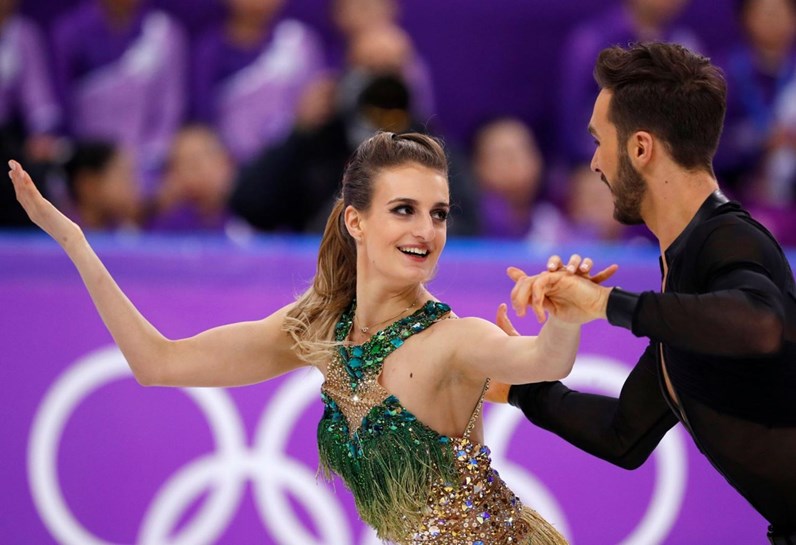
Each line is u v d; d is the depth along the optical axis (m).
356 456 9.78
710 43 25.66
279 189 19.27
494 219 21.02
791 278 8.51
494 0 25.59
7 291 15.76
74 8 24.09
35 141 21.16
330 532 15.74
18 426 15.56
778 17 23.75
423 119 21.95
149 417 15.77
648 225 9.00
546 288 8.09
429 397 9.56
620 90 8.73
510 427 16.09
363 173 9.79
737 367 8.39
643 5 23.94
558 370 8.62
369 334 9.93
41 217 10.05
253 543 15.64
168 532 15.62
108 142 19.39
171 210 19.95
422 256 9.64
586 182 21.27
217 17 24.20
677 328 7.72
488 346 9.13
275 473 15.74
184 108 23.27
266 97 23.08
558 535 10.36
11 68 22.38
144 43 22.86
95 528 15.55
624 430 9.94
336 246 10.29
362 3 23.67
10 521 15.45
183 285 16.02
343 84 19.38
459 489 9.63
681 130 8.52
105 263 15.84
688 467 16.31
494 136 21.23
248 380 10.55
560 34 25.78
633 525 16.16
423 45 25.52
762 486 8.69
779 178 23.39
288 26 23.41
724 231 8.24
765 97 23.91
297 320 10.30
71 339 15.81
